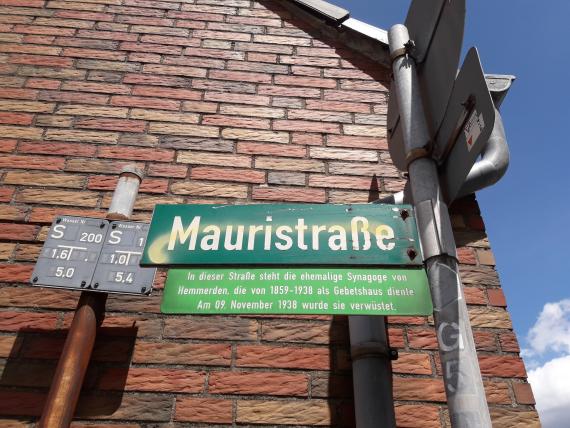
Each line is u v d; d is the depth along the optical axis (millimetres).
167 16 3578
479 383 1404
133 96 3096
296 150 2953
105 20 3486
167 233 1797
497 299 2430
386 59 3428
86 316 1912
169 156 2838
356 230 1755
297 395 2094
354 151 2992
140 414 1995
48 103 2994
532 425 2076
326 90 3283
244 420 2016
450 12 1805
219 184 2760
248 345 2213
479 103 1556
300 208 1836
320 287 1677
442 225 1652
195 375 2111
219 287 1703
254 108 3125
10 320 2186
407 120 1895
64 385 1743
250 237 1773
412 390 2141
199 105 3098
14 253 2389
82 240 2055
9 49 3229
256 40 3516
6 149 2752
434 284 1583
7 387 2018
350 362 2193
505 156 2693
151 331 2213
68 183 2662
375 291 1649
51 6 3504
